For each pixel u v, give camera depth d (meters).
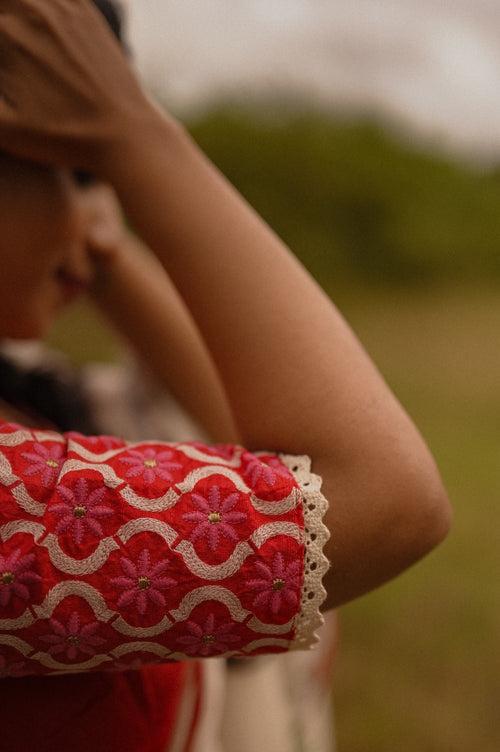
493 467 4.39
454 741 2.24
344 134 14.37
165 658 0.52
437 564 3.25
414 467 0.53
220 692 0.84
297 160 13.09
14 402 0.87
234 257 0.56
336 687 2.47
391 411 0.55
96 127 0.56
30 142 0.57
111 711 0.59
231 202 0.58
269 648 0.53
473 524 3.64
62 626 0.49
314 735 1.18
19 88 0.56
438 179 14.34
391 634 2.75
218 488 0.51
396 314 9.62
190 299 0.57
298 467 0.53
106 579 0.49
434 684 2.50
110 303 0.90
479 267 12.89
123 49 0.65
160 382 0.92
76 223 0.67
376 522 0.52
